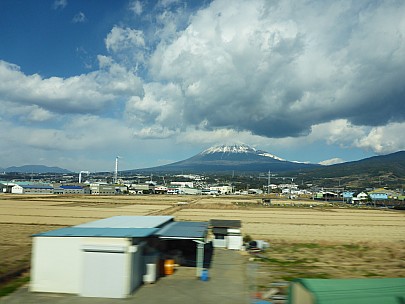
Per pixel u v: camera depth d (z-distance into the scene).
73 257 18.38
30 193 170.75
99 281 17.83
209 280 21.11
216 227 33.56
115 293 17.70
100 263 17.97
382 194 150.00
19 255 27.02
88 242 18.50
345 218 70.62
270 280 21.34
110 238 18.48
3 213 65.94
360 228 53.34
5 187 180.12
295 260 28.08
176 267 24.47
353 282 12.23
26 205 87.88
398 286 11.91
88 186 194.25
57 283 18.27
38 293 18.09
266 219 63.62
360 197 144.12
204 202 116.38
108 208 80.94
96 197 136.50
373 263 27.34
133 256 18.72
